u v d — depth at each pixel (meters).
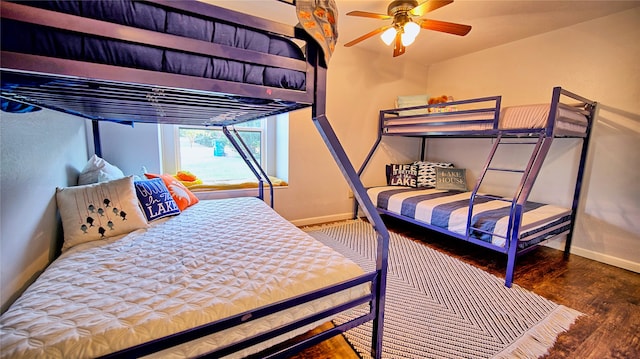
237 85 0.86
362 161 3.96
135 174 2.80
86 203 1.58
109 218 1.62
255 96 0.90
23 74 0.67
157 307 0.93
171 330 0.85
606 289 2.13
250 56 0.86
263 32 0.89
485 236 2.37
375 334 1.33
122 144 2.72
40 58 0.60
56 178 1.59
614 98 2.59
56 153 1.60
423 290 2.06
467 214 2.57
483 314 1.77
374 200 3.63
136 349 0.74
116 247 1.45
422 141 4.46
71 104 1.23
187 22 0.75
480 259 2.67
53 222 1.51
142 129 2.79
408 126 3.46
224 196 3.19
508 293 2.04
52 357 0.73
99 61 0.66
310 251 1.43
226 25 0.82
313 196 3.68
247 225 1.89
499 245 2.25
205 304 0.95
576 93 2.83
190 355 0.86
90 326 0.82
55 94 0.95
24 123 1.22
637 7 2.43
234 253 1.40
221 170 3.59
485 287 2.12
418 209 3.02
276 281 1.11
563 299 1.97
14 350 0.73
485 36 3.15
